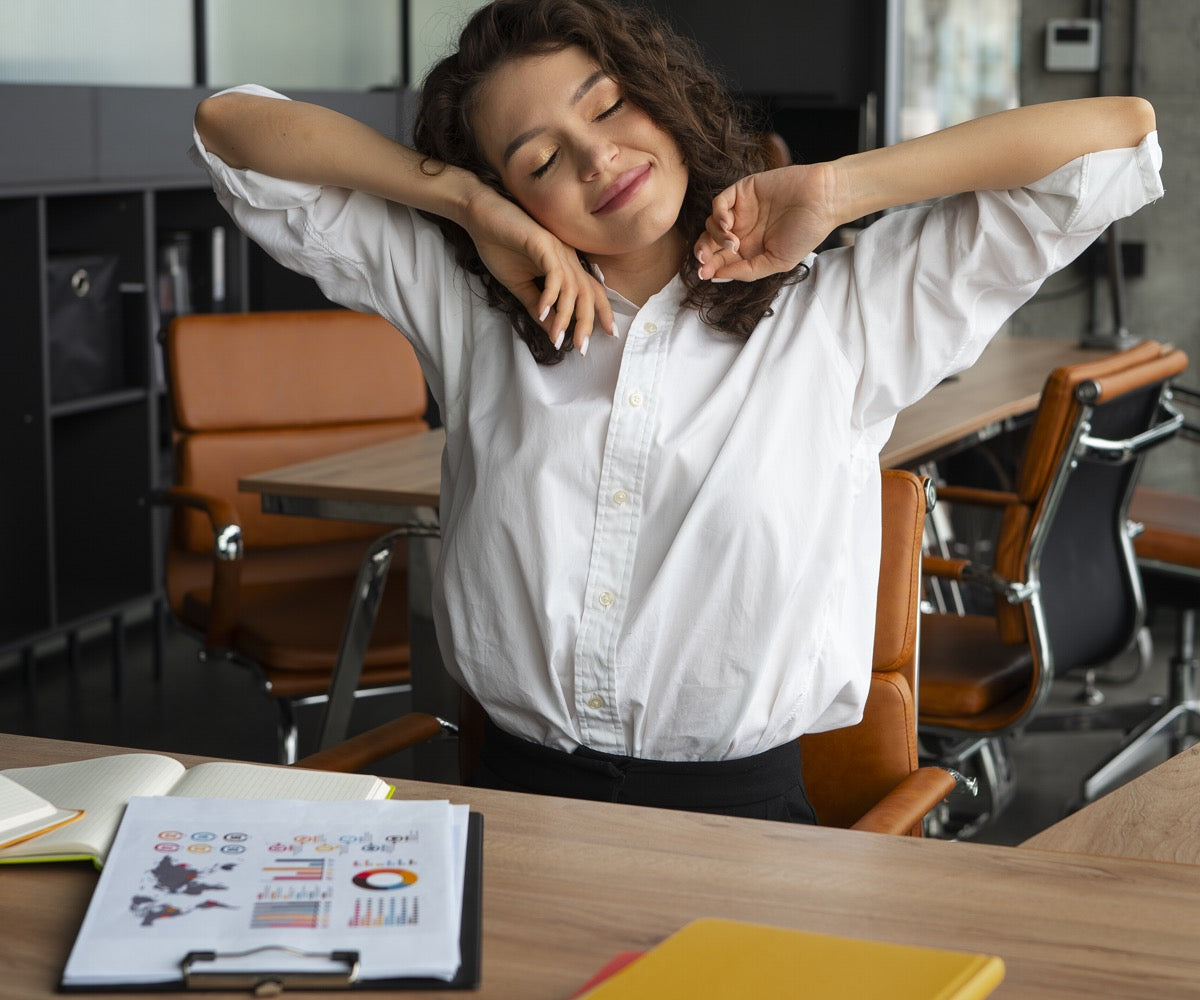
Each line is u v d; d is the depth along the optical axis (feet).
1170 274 15.99
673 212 4.76
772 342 4.91
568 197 4.72
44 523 12.41
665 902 3.36
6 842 3.56
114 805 3.77
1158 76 15.78
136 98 13.05
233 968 3.00
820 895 3.39
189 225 14.66
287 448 10.37
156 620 13.62
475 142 4.96
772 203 4.62
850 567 5.02
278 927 3.13
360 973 2.99
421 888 3.30
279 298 16.11
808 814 5.14
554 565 4.86
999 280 4.79
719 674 4.80
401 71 17.74
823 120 17.67
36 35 12.96
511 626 4.94
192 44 14.76
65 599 13.20
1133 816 4.33
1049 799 10.73
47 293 12.49
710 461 4.78
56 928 3.25
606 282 5.09
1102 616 9.13
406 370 10.69
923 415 9.90
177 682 13.53
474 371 5.29
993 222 4.67
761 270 4.71
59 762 4.31
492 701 5.08
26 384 12.28
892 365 4.91
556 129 4.66
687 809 4.88
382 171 5.11
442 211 5.03
